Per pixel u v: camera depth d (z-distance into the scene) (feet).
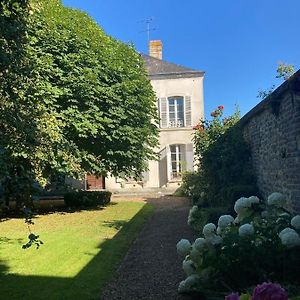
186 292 15.42
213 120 44.70
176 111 79.36
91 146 47.26
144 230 32.30
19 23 15.56
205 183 38.06
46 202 58.59
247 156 34.63
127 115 47.83
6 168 12.63
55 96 40.04
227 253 13.93
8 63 15.26
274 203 16.25
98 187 78.38
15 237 29.96
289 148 21.47
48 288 17.22
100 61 46.03
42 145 28.68
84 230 32.81
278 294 7.11
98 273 19.44
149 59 83.61
